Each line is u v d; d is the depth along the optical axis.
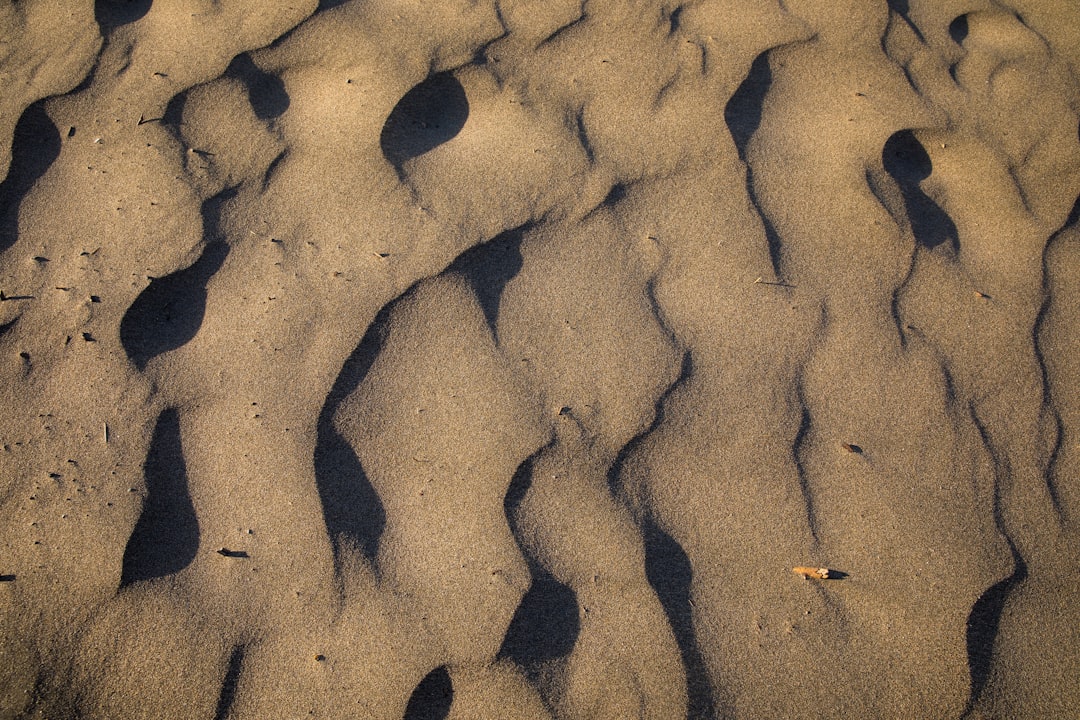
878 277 1.04
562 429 0.97
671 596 0.92
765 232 1.06
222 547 0.93
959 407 0.99
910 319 1.02
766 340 1.01
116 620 0.90
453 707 0.88
